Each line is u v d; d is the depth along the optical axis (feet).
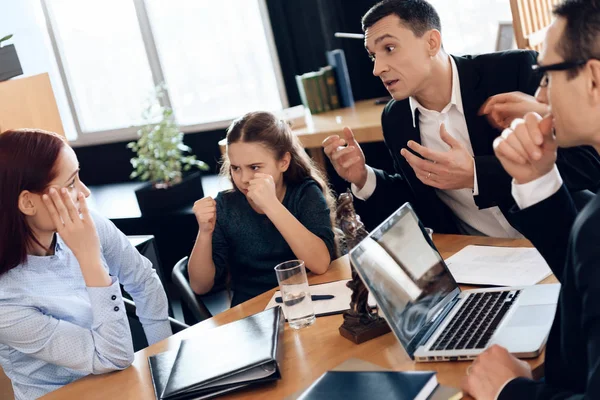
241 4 15.44
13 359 6.03
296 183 7.64
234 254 7.73
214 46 16.11
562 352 3.91
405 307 4.94
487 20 12.96
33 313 5.68
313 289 6.51
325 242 7.30
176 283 7.77
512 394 4.01
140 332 8.64
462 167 6.56
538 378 4.40
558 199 4.48
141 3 16.66
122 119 18.21
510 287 5.49
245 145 7.26
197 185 14.46
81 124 18.71
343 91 13.38
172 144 14.38
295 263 5.90
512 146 4.37
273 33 14.70
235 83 16.12
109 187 17.87
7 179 5.73
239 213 7.64
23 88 11.08
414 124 8.05
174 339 6.07
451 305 5.44
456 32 13.30
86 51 18.12
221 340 5.44
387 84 7.70
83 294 6.24
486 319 5.06
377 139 11.07
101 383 5.54
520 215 4.57
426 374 4.28
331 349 5.25
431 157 6.63
